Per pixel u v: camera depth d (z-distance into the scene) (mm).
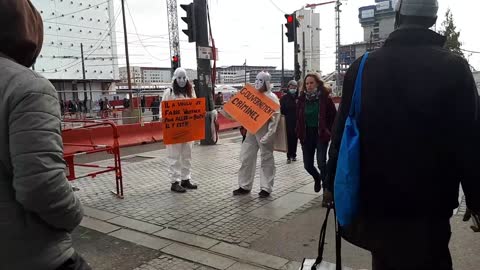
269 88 6047
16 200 1553
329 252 4035
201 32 11523
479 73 19578
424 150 1858
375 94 1961
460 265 3635
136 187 6879
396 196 1897
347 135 2020
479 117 1840
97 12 65562
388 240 1926
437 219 1898
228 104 6121
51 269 1634
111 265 3863
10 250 1557
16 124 1497
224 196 6176
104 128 11891
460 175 1883
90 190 6727
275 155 10031
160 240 4461
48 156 1525
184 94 6516
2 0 1600
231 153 10336
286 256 3967
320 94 5754
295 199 5945
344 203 1971
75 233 4711
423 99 1840
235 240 4410
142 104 36719
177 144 6453
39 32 1785
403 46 1957
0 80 1540
